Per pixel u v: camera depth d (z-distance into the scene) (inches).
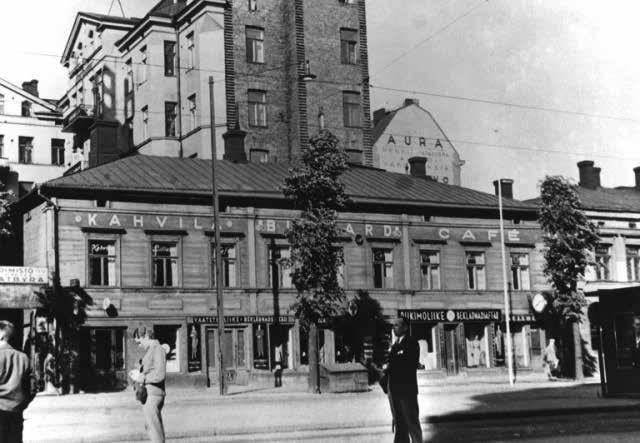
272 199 1765.5
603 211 2190.0
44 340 1562.5
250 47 2459.4
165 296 1648.6
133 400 1301.7
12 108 3235.7
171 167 1824.6
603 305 1088.8
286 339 1769.2
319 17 2536.9
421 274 1929.1
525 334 2010.3
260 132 2439.7
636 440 621.0
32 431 765.9
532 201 2340.1
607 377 1086.4
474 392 1306.6
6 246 1784.0
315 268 1535.4
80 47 2878.9
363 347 1823.3
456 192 2084.2
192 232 1691.7
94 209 1609.3
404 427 536.4
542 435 676.7
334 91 2534.5
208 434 714.8
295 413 934.4
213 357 1675.7
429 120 3134.8
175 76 2452.0
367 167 2218.3
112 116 2632.9
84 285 1583.4
